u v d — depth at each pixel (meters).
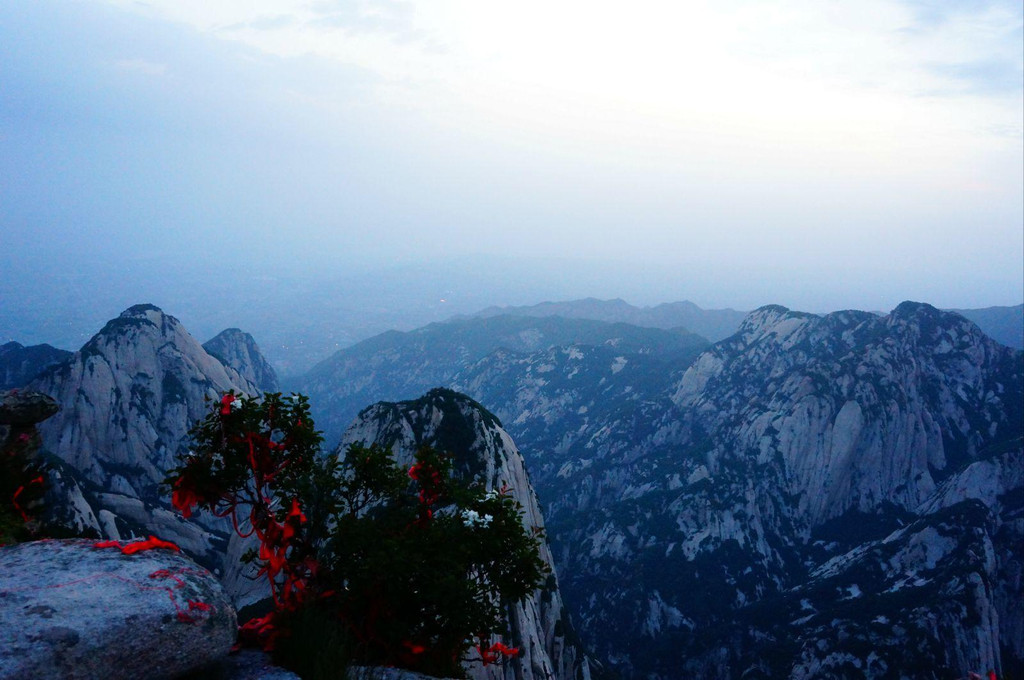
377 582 7.98
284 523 8.12
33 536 9.12
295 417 8.61
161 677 5.23
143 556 6.10
